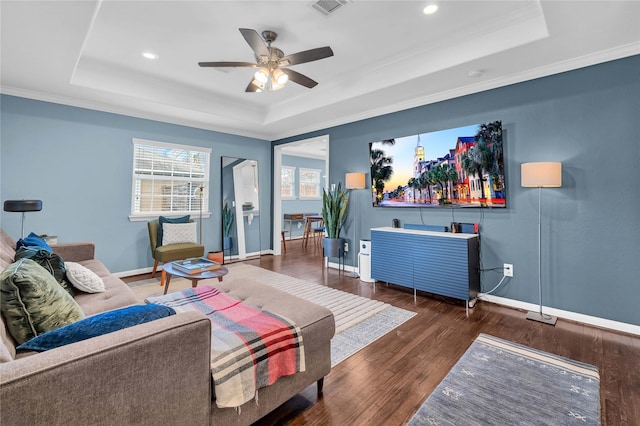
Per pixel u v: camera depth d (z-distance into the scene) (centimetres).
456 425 149
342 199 467
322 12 250
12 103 350
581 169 275
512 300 314
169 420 104
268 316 165
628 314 253
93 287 217
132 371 95
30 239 258
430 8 244
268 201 626
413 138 384
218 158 543
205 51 316
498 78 318
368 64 346
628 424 150
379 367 202
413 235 343
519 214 309
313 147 780
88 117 403
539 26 245
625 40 243
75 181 394
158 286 386
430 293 363
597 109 267
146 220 456
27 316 124
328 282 410
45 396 79
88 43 301
